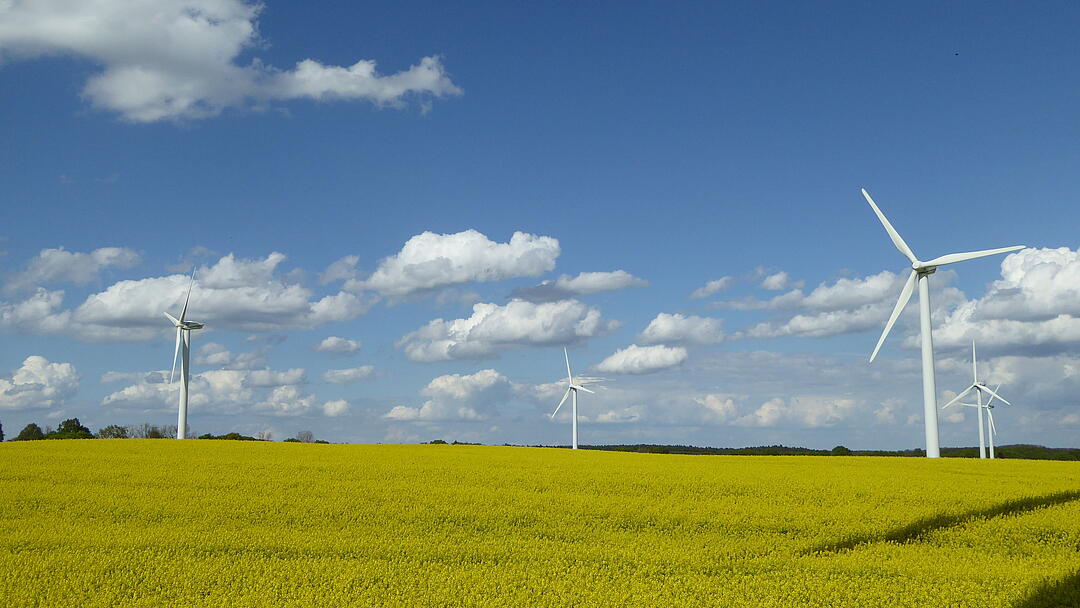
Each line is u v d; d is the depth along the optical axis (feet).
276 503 82.84
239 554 61.05
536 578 53.78
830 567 58.03
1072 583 52.11
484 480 100.99
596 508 81.66
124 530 69.00
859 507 81.87
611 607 47.39
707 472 110.73
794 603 48.62
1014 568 56.75
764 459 137.08
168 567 56.29
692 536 70.28
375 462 120.37
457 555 61.67
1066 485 97.09
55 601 47.52
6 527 70.49
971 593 49.88
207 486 93.91
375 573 54.95
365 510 79.97
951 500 85.35
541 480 100.78
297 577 53.88
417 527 72.84
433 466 115.55
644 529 73.67
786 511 79.97
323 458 126.41
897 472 112.27
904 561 59.31
